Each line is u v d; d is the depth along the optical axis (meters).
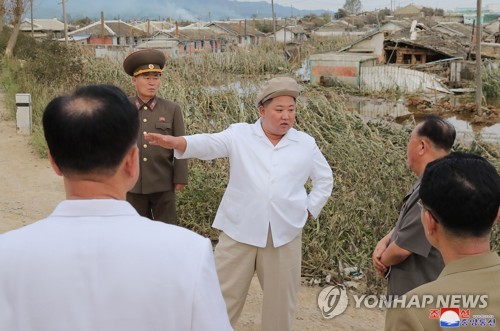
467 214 1.72
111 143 1.53
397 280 2.77
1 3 24.39
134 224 1.52
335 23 75.12
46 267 1.43
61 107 1.53
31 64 14.20
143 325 1.42
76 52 16.61
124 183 1.62
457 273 1.76
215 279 1.52
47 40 15.66
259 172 3.28
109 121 1.52
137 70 4.20
